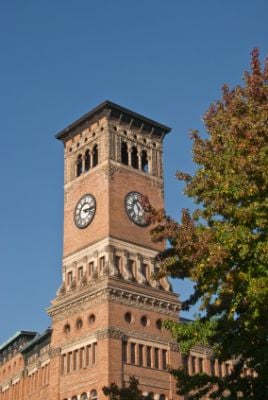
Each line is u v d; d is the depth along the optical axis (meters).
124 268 70.56
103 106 78.12
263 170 31.19
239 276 31.55
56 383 69.00
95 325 66.88
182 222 35.00
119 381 63.56
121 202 74.44
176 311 72.38
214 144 34.81
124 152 79.00
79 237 75.50
